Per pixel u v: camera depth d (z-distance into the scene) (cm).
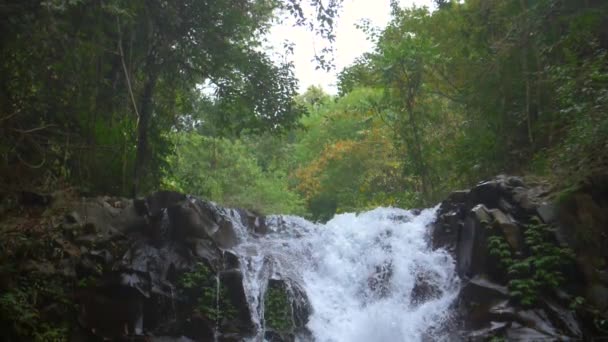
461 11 1908
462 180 1852
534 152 1493
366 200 2867
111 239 1206
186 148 3048
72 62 1383
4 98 1321
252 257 1300
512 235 1156
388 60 2028
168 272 1216
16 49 1309
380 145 3203
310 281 1345
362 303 1310
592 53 1441
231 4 1650
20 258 1113
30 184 1305
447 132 2078
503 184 1250
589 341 1041
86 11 1345
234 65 1738
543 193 1209
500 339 1055
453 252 1280
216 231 1305
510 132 1614
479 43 1767
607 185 1154
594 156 1182
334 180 3606
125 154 1522
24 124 1374
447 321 1180
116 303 1148
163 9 1523
